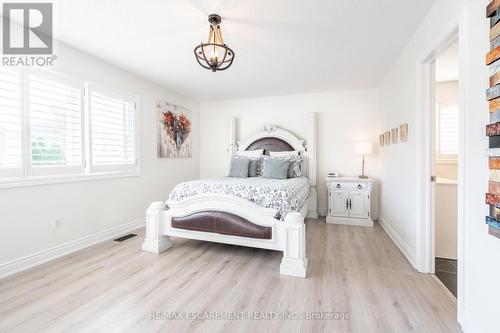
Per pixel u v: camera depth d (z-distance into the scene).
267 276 2.18
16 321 1.55
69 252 2.72
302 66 3.33
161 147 4.22
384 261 2.50
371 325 1.53
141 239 3.23
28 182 2.34
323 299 1.82
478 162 1.35
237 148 5.08
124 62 3.20
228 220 2.56
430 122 2.24
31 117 2.38
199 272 2.25
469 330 1.41
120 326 1.51
